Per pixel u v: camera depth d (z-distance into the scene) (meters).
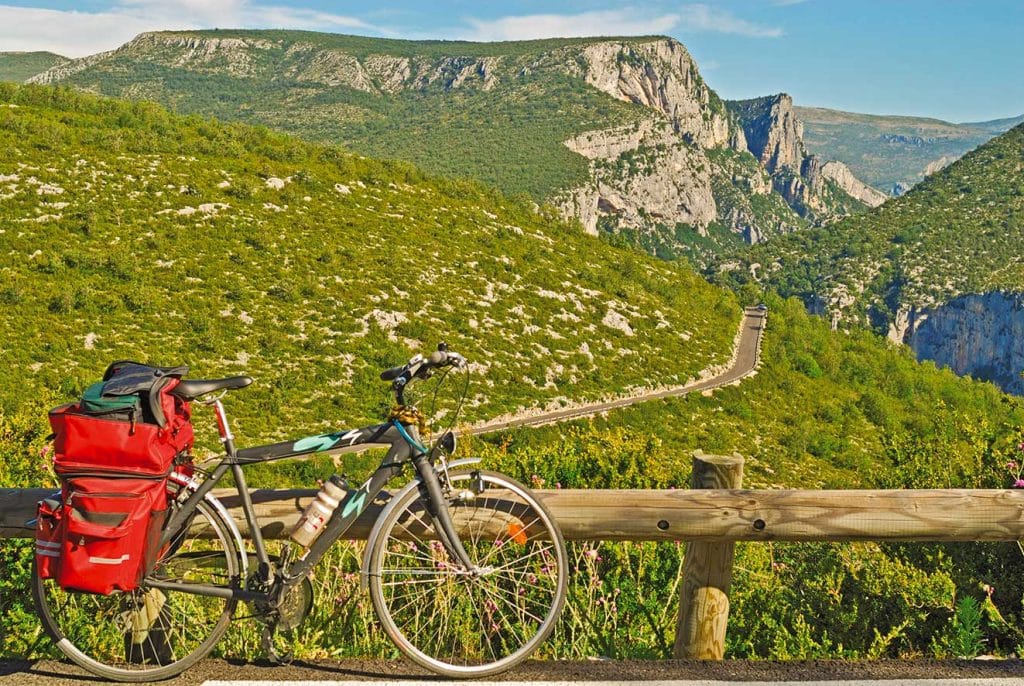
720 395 74.19
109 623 3.48
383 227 86.44
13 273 60.69
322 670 3.43
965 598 4.32
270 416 52.50
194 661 3.39
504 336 73.75
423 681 3.33
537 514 3.52
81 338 55.28
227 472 3.36
